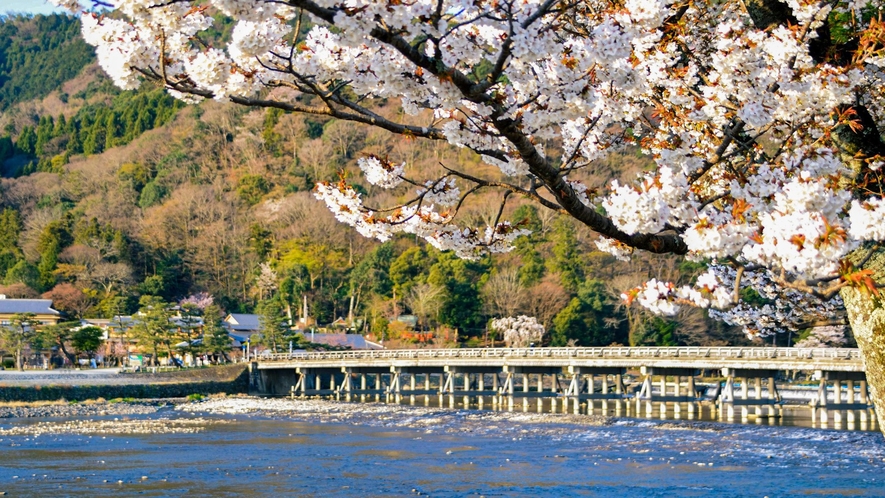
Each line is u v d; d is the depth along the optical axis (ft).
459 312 254.27
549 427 115.44
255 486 70.59
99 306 280.10
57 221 313.12
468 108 23.30
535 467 80.23
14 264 308.60
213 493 67.36
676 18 27.91
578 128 27.09
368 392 189.47
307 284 295.28
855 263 22.77
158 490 68.64
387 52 21.81
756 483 69.72
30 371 201.36
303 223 322.14
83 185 371.56
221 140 387.14
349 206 27.43
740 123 25.20
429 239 28.27
